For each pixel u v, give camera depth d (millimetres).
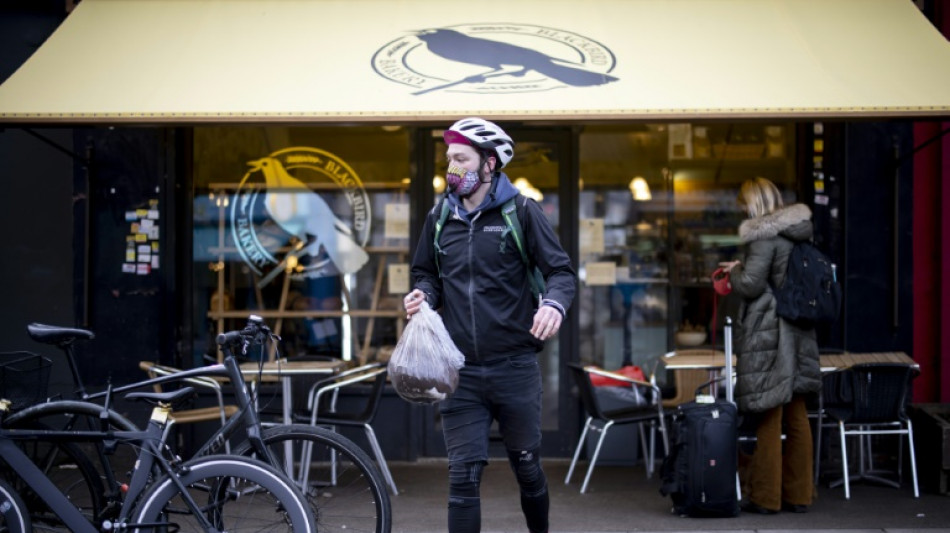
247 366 6461
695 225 7656
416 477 7059
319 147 7684
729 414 5820
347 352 7684
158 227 7336
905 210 7219
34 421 4734
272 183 7672
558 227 7648
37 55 6238
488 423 4320
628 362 7676
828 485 6805
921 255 7277
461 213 4281
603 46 6281
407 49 6277
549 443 7625
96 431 4543
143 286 7332
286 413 6273
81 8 6758
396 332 7688
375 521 4484
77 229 7320
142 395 4516
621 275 7688
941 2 7254
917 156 7246
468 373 4242
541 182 7664
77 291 7320
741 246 7629
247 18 6652
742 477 6520
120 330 7324
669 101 5680
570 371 7555
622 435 7457
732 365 6500
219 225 7633
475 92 5781
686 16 6590
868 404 6441
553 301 4055
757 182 5941
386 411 7523
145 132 7336
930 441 6668
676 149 7660
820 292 5730
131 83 5953
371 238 7691
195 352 7574
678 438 5891
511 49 6234
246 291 7652
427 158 7652
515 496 6559
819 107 5578
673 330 7676
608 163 7672
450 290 4301
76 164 7305
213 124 5766
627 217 7676
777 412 5930
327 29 6531
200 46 6348
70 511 4520
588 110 5566
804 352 5840
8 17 7273
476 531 4215
